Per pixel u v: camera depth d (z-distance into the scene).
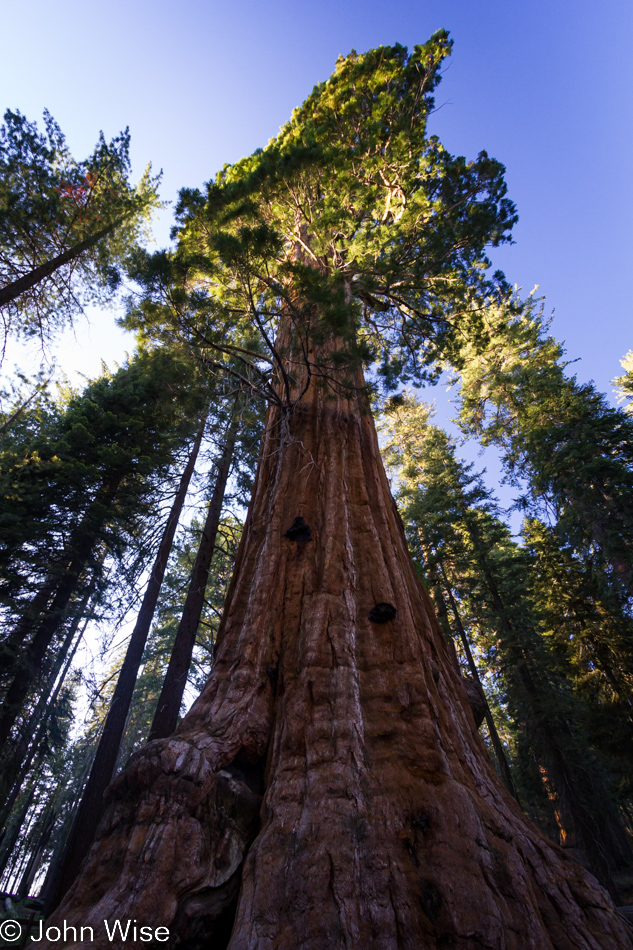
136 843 2.88
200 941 2.56
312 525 5.23
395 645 4.12
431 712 3.64
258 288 7.31
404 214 9.90
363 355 6.72
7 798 11.43
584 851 15.11
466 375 24.14
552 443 17.97
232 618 4.77
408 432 28.09
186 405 9.03
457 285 10.93
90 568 14.16
